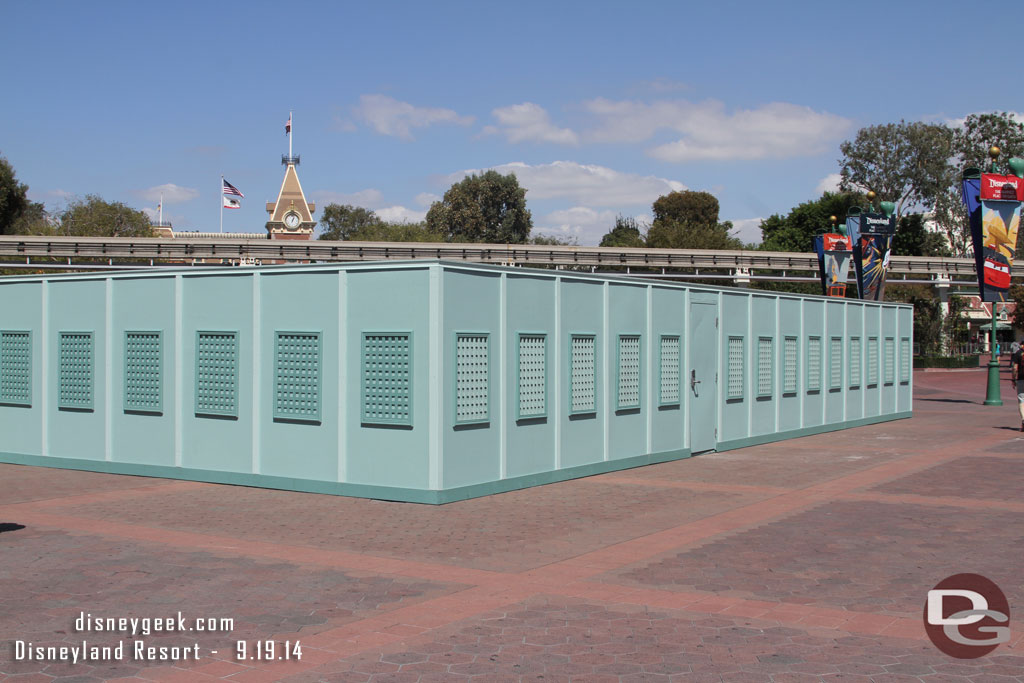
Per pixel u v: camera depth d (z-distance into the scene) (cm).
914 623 689
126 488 1366
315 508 1192
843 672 584
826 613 716
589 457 1514
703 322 1836
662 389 1708
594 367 1530
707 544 970
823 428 2295
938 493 1316
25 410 1653
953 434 2222
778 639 652
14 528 1059
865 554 921
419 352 1230
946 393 4047
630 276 1625
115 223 6912
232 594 775
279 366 1353
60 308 1605
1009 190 2755
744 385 1975
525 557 911
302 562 890
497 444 1325
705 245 8250
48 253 5162
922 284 7625
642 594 773
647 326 1669
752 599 757
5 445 1678
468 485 1266
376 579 825
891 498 1272
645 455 1652
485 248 6091
